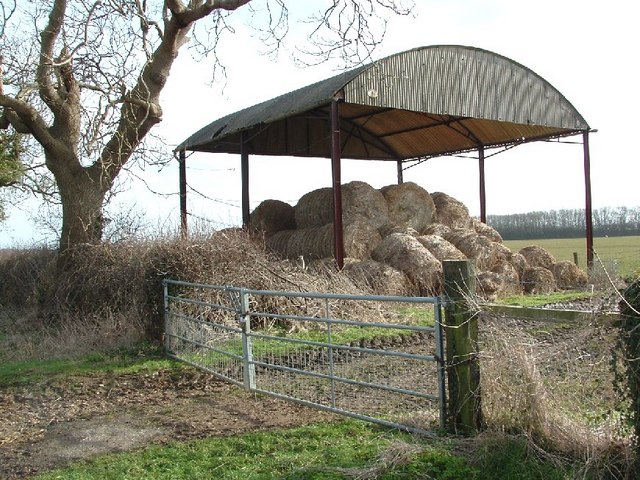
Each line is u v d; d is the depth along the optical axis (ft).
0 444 20.22
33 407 24.63
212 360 29.73
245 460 17.16
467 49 57.82
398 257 50.98
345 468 15.62
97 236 43.91
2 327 44.57
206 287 28.78
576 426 15.26
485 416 16.92
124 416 22.59
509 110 60.75
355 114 73.36
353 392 22.84
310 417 20.90
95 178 46.14
